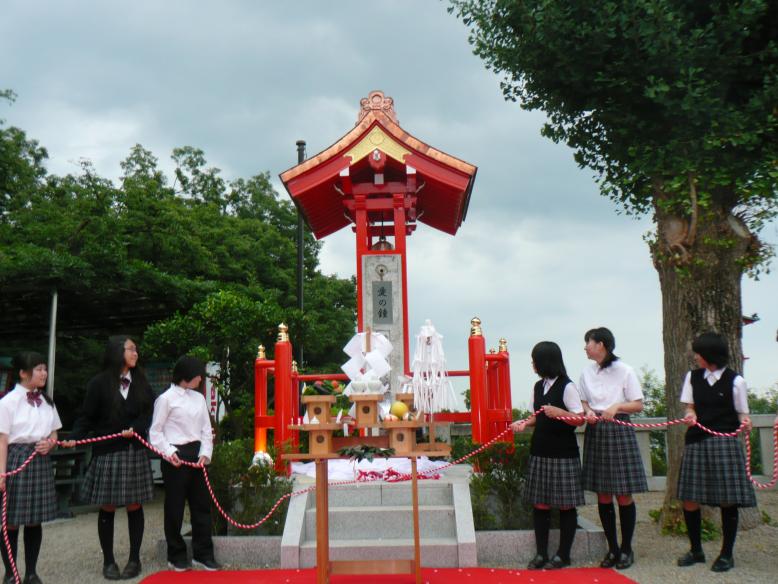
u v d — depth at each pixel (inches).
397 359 270.2
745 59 210.4
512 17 235.9
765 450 324.2
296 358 562.3
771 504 280.4
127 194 593.0
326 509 154.0
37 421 174.4
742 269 226.8
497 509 206.8
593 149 262.8
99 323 423.8
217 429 404.5
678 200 218.4
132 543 184.9
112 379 183.6
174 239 569.6
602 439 181.0
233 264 652.1
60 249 421.7
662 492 318.0
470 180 273.0
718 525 216.7
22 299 358.3
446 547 184.5
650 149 224.5
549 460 178.1
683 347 225.1
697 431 177.9
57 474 315.3
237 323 357.1
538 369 183.8
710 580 165.5
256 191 821.2
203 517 186.7
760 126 208.2
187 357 190.5
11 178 601.6
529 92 259.4
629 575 171.5
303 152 530.0
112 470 178.5
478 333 240.7
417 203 310.8
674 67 211.0
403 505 206.7
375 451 154.3
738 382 174.1
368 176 290.0
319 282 769.6
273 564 189.6
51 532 268.7
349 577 171.5
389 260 277.7
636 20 205.5
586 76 231.0
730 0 211.9
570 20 218.2
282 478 217.2
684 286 226.5
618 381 183.2
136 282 349.1
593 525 203.3
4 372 387.9
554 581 165.0
